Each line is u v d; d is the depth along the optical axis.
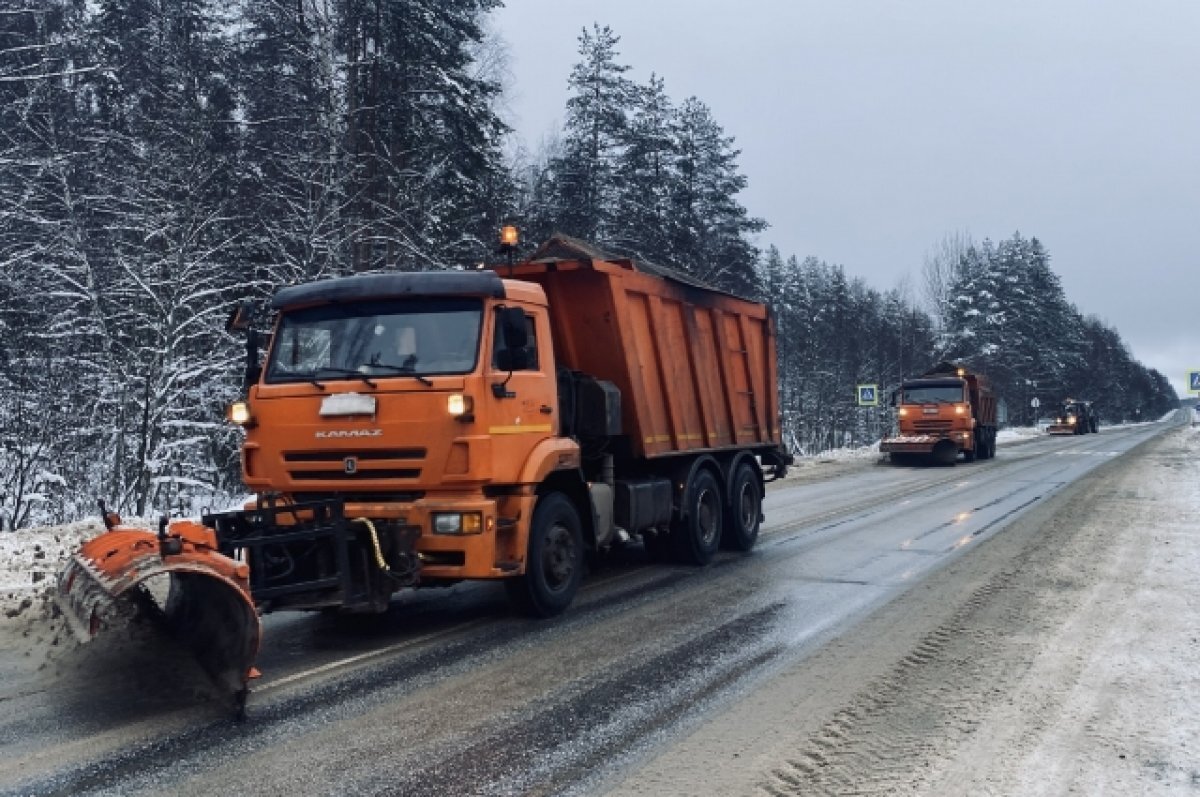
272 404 7.41
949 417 29.12
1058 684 5.87
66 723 5.23
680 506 10.33
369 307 7.49
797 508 16.59
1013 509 15.87
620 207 35.09
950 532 13.10
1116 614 7.74
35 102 16.19
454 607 8.45
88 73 17.98
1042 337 81.25
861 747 4.83
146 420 14.65
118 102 19.27
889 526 13.87
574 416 8.78
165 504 16.11
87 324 15.52
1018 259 79.94
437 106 22.17
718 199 39.66
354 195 18.58
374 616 8.05
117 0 20.00
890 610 8.09
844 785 4.35
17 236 15.37
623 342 9.29
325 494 7.29
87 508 14.72
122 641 5.98
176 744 4.91
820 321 64.56
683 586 9.34
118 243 15.73
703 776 4.46
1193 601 8.19
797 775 4.46
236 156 18.14
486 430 7.01
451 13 23.23
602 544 8.82
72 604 6.08
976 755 4.70
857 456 34.62
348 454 7.17
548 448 7.75
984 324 69.81
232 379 16.78
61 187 15.77
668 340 10.34
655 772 4.51
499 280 7.39
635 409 9.44
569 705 5.54
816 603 8.41
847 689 5.82
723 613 8.03
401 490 7.06
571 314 9.39
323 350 7.48
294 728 5.15
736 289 40.16
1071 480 21.86
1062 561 10.40
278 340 7.67
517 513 7.44
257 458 7.54
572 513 8.27
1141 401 152.88
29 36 17.41
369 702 5.61
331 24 19.34
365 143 19.98
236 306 16.52
